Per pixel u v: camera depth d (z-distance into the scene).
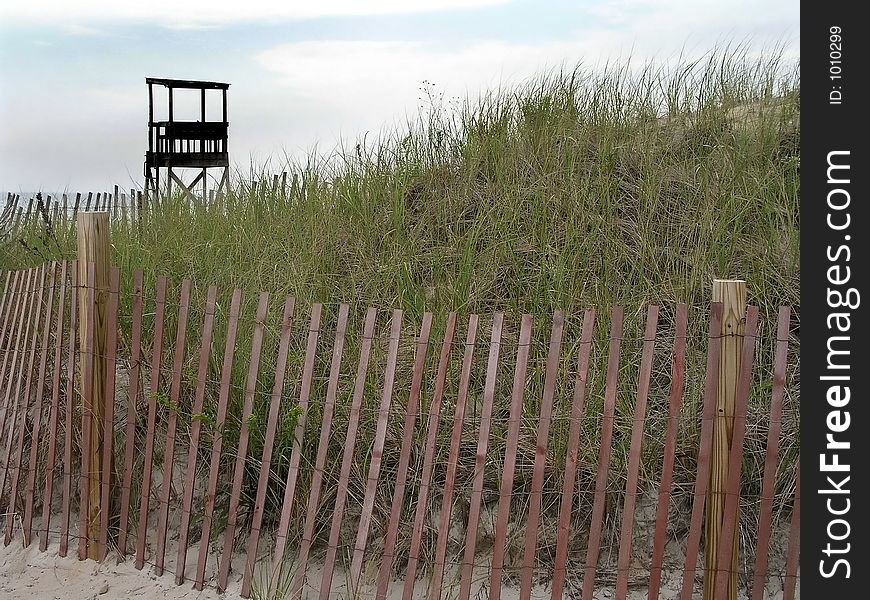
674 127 6.12
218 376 4.43
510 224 5.17
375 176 6.12
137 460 4.47
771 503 3.12
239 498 3.80
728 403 3.08
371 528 3.90
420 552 3.81
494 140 6.14
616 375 3.16
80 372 4.30
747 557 3.66
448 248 5.17
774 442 3.09
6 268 6.37
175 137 12.93
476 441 3.98
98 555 4.18
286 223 5.82
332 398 3.59
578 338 4.38
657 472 3.84
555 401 4.02
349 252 5.37
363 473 3.97
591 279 4.76
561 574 3.26
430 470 3.38
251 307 4.71
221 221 6.13
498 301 4.73
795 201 5.04
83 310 4.17
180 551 3.92
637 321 4.32
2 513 4.55
